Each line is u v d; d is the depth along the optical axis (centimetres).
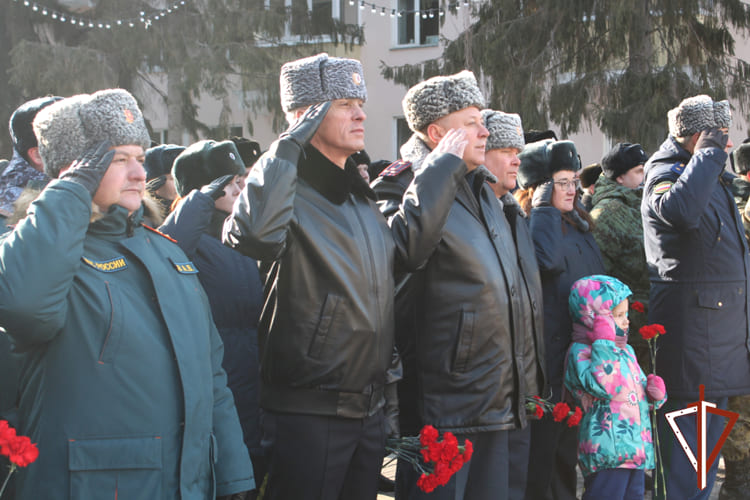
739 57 1509
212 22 1630
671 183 451
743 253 454
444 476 295
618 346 423
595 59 1323
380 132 1973
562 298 443
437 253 338
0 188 294
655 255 460
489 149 392
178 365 237
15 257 215
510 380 344
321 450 282
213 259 376
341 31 1748
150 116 1772
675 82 1256
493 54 1357
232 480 258
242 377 374
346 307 283
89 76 1512
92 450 221
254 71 1625
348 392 285
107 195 238
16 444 205
